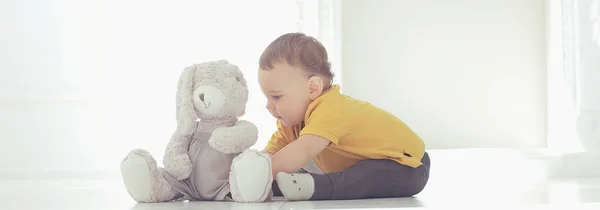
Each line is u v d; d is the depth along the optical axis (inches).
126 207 58.2
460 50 170.1
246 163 59.7
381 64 170.4
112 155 162.6
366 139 69.1
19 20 162.4
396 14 170.7
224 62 67.4
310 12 162.2
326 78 69.9
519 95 169.6
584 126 151.5
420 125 170.2
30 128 160.7
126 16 164.4
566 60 156.5
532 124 169.2
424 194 79.1
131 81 163.8
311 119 67.2
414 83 170.4
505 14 170.1
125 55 164.1
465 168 136.3
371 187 67.2
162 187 62.7
